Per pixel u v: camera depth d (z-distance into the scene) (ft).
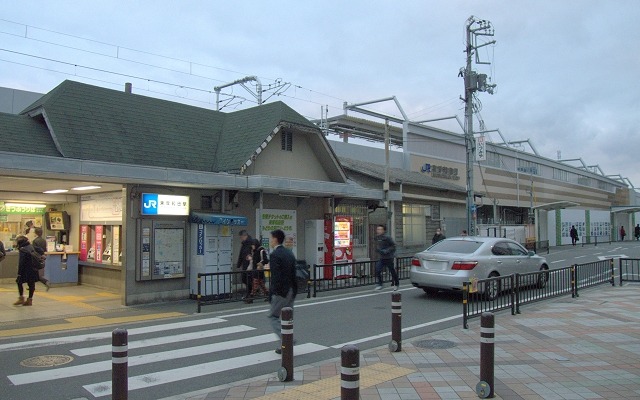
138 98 52.03
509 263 44.57
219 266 45.16
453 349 25.85
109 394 19.92
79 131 42.50
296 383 20.70
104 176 36.45
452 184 104.22
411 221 83.05
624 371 21.89
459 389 19.60
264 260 44.14
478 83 75.66
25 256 40.01
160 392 20.29
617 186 250.37
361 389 19.58
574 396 18.76
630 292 47.42
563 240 149.48
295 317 35.68
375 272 54.44
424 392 19.25
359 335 30.14
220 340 28.96
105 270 48.93
